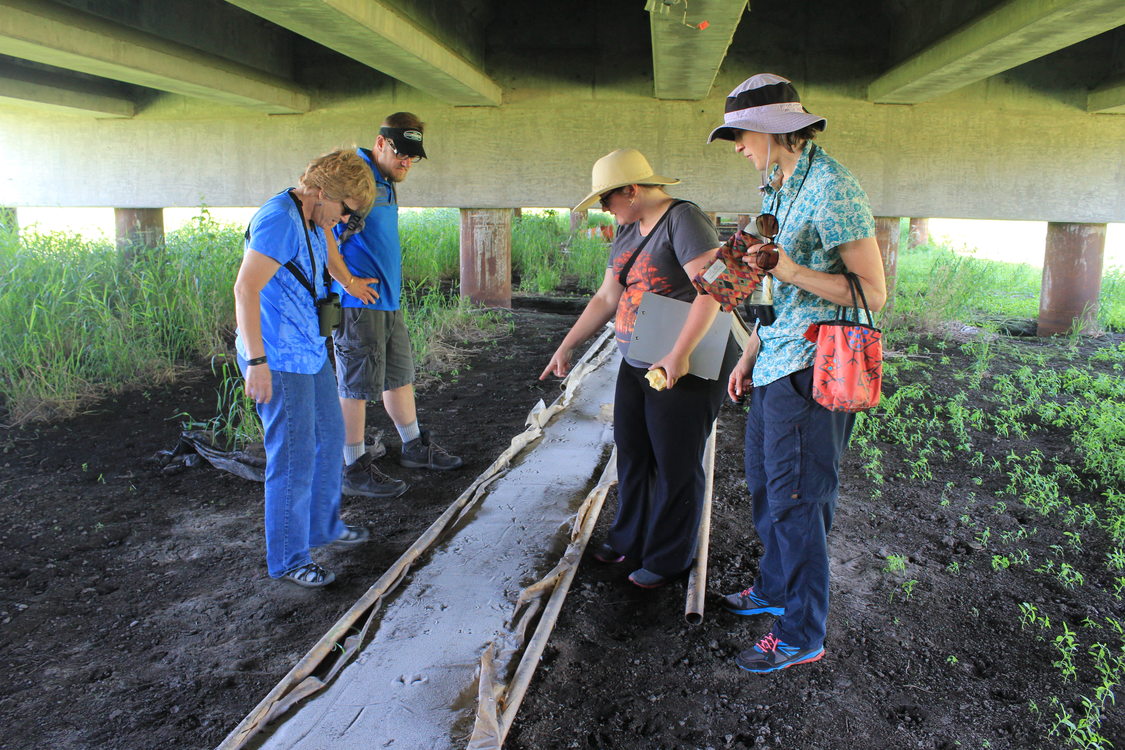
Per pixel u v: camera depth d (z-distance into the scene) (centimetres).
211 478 458
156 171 952
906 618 316
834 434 258
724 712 261
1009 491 448
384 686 261
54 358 613
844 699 266
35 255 780
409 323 840
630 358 312
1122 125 841
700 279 241
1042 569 356
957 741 247
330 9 529
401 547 375
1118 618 318
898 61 818
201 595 331
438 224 1620
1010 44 604
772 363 264
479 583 327
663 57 671
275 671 281
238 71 786
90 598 328
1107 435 520
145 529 392
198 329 752
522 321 958
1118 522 387
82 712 257
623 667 283
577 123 896
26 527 392
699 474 319
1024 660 289
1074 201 863
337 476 360
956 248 1731
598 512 395
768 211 269
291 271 315
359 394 423
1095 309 912
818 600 271
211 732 249
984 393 669
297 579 338
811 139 256
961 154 862
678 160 892
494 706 248
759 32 857
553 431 520
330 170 314
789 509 264
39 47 576
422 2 696
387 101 910
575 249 1488
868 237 242
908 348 824
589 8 873
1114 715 258
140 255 865
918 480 466
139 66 659
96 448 505
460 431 547
